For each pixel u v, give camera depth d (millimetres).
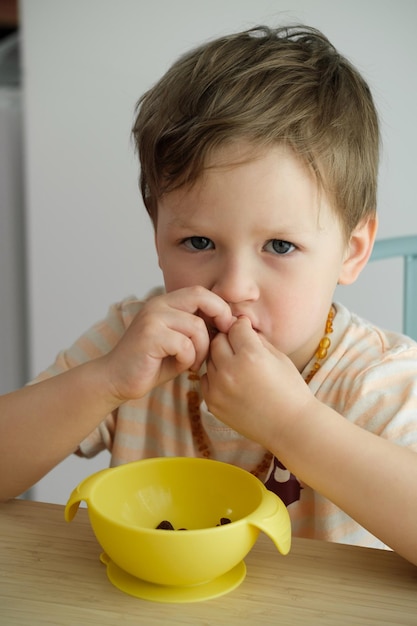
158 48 1854
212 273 815
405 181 1781
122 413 1062
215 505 689
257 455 980
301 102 845
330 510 935
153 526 676
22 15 1909
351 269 985
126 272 1992
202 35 1825
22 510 705
